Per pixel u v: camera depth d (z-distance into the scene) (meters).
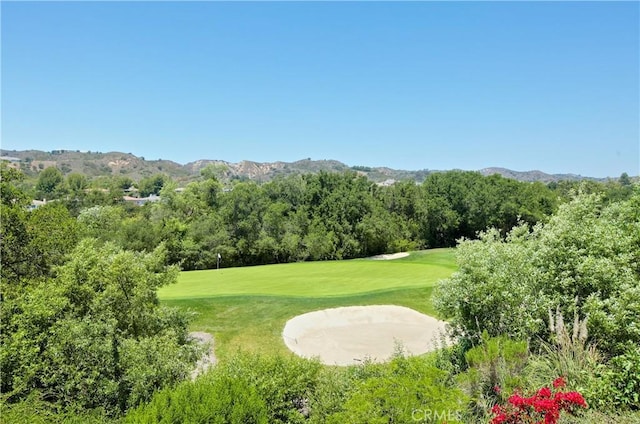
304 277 20.34
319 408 6.15
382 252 46.53
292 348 11.63
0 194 15.47
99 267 9.04
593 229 8.07
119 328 8.85
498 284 7.51
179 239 41.25
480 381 5.79
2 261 13.84
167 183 51.16
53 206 16.02
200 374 7.41
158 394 5.44
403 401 4.64
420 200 51.69
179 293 16.94
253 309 14.16
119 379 6.91
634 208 9.30
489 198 48.69
